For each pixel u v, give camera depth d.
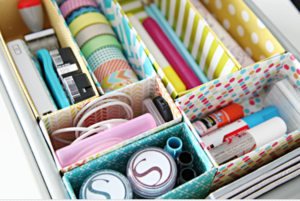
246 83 0.89
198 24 0.95
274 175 0.68
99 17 0.95
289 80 0.92
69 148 0.67
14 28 1.02
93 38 0.91
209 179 0.68
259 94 1.01
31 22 0.96
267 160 0.81
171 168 0.67
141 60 0.90
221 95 0.88
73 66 0.80
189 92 0.78
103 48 0.90
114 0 0.93
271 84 0.97
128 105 0.78
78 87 0.75
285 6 1.01
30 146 0.66
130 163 0.68
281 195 0.68
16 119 0.69
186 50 1.07
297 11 0.99
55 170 0.63
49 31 0.96
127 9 1.16
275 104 0.93
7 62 0.75
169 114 0.77
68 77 0.77
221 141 0.83
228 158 0.78
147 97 0.86
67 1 0.97
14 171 0.65
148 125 0.74
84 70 0.79
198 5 1.10
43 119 0.69
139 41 0.87
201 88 0.79
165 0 1.07
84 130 0.72
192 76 0.99
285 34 0.98
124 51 1.02
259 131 0.82
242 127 0.85
